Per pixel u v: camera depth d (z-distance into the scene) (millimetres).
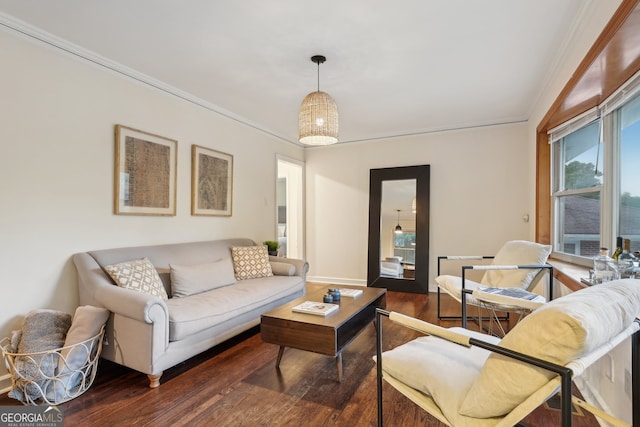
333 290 2705
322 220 5391
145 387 2082
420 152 4742
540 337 979
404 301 4215
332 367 2361
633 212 2061
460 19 2094
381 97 3447
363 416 1784
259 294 2963
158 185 3074
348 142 5203
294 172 5832
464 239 4492
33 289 2213
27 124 2195
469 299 2811
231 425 1708
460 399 1195
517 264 2869
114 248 2674
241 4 1953
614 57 1795
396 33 2256
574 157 2961
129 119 2832
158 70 2830
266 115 4066
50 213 2309
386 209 4906
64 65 2391
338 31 2236
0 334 2055
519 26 2164
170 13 2043
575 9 1979
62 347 1987
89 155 2545
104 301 2178
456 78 2975
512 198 4258
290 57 2594
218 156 3770
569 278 2254
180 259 3029
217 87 3197
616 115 2279
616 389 1591
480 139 4414
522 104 3662
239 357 2541
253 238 4359
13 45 2127
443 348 1532
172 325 2156
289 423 1728
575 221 2912
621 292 1156
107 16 2074
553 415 1791
